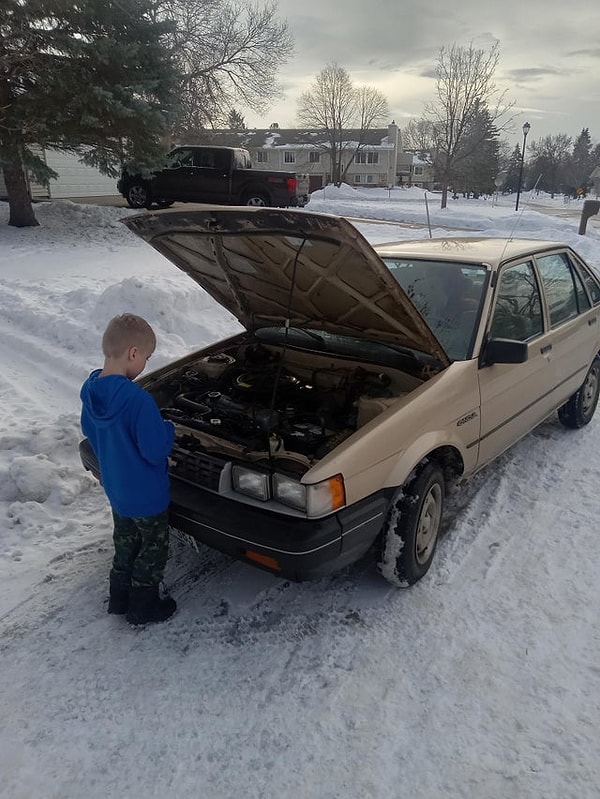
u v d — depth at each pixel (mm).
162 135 14766
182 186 19656
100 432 2637
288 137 72000
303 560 2547
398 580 3082
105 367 2666
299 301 3736
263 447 2924
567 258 4684
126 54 13250
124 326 2600
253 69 21281
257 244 3121
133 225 3312
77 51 12922
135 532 2904
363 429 2807
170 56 15156
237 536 2654
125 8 13453
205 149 19344
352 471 2668
